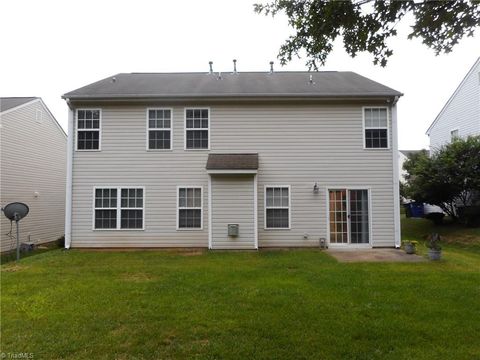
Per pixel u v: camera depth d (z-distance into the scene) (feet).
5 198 47.85
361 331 14.65
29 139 53.57
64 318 16.26
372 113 39.19
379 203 38.52
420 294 19.80
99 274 25.53
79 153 39.06
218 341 13.83
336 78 45.62
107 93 38.63
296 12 13.85
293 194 38.83
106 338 14.12
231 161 37.63
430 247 31.17
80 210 38.78
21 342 13.75
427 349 13.14
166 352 12.98
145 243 38.60
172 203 38.86
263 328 14.97
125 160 39.14
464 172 47.06
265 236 38.55
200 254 34.47
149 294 20.06
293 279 23.44
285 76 47.26
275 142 39.22
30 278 24.31
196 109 39.68
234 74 48.78
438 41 12.76
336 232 38.81
